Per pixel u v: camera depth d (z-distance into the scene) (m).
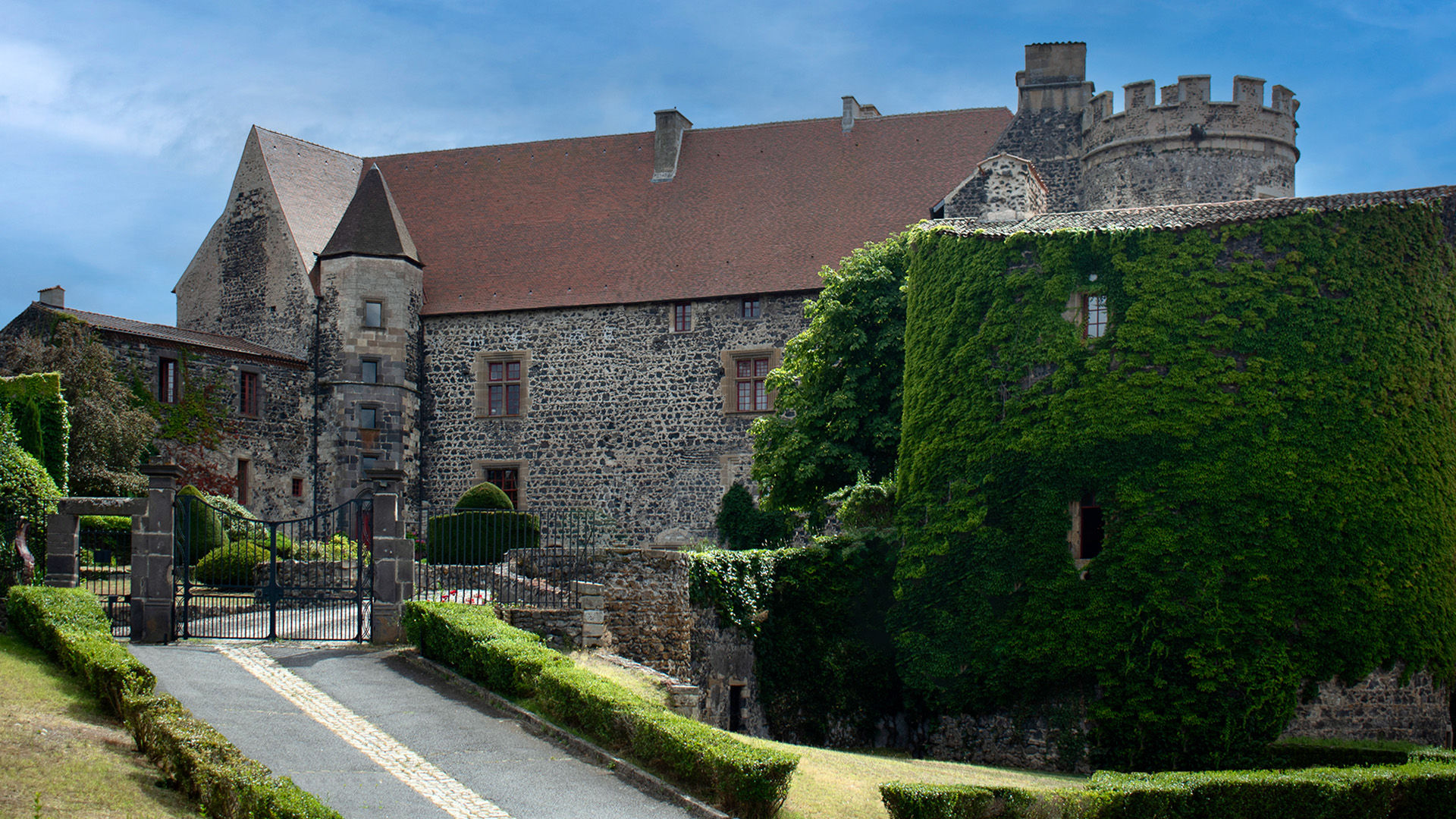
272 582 18.42
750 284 33.09
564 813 11.19
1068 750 19.59
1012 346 20.97
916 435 22.16
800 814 11.93
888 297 26.34
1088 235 20.73
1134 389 19.97
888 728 21.38
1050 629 19.81
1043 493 20.25
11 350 28.16
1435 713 19.50
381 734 13.27
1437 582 19.77
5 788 9.74
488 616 17.09
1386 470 19.55
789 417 32.25
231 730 12.87
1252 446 19.42
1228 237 20.16
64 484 24.05
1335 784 14.70
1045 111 32.66
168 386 30.84
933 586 21.08
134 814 9.64
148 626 17.83
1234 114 30.31
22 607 16.14
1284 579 19.00
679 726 12.68
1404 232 20.33
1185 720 18.75
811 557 21.69
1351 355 19.70
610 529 33.47
